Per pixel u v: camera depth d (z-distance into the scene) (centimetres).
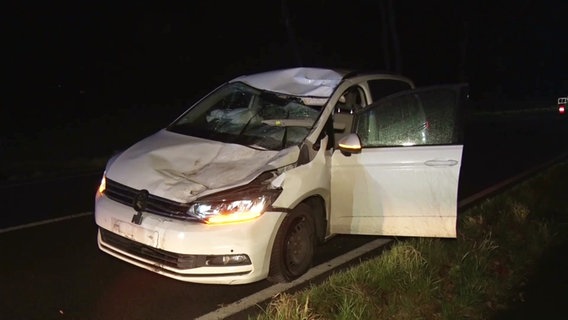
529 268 559
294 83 624
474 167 1239
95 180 1038
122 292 493
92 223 708
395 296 462
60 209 780
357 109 597
